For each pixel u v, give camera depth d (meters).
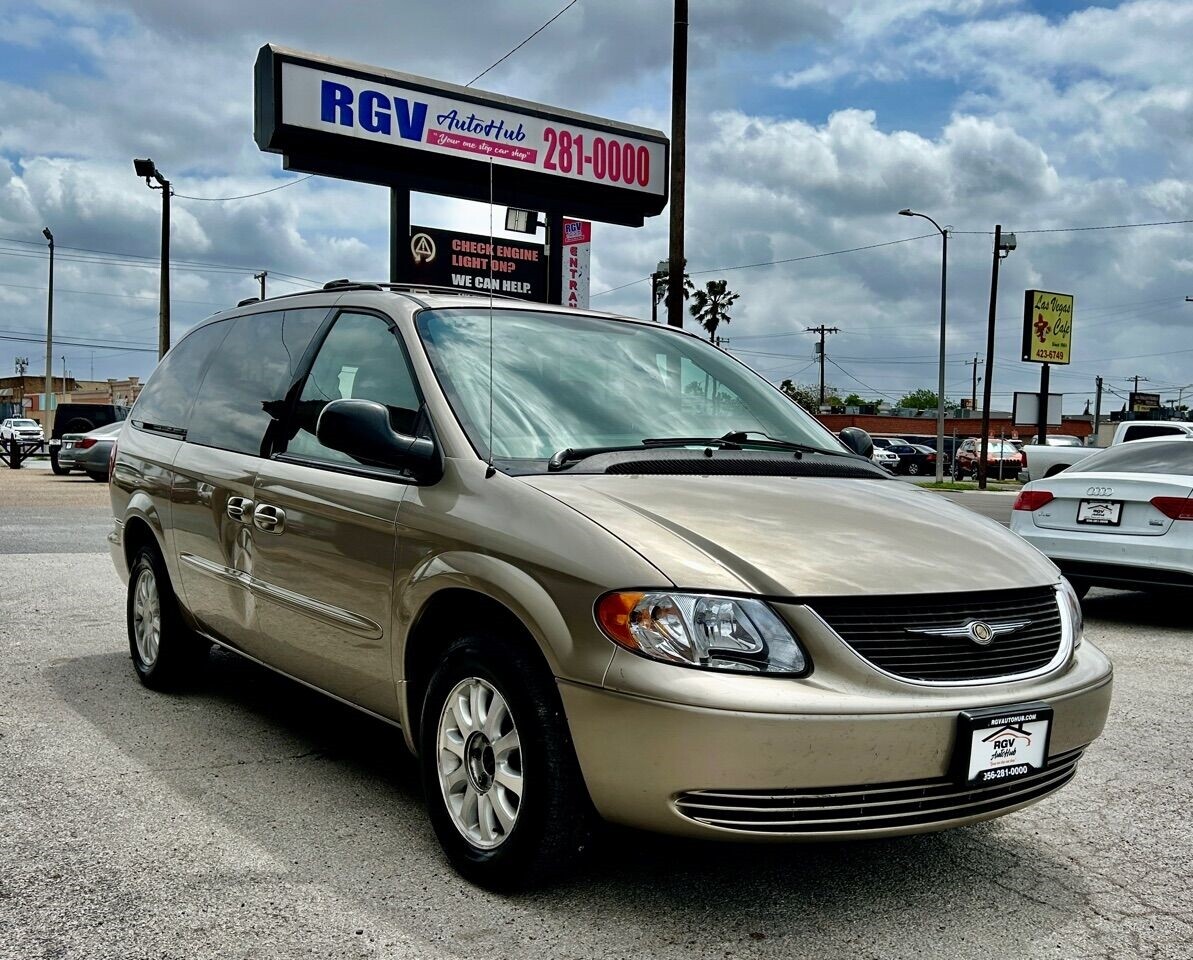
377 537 3.44
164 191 29.78
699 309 58.16
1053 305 47.81
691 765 2.59
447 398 3.47
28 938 2.70
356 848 3.32
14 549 10.38
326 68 15.06
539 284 18.25
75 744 4.33
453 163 16.39
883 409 104.06
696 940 2.79
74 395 88.56
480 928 2.81
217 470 4.49
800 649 2.70
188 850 3.29
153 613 5.19
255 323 4.87
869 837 2.71
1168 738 4.88
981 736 2.76
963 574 2.97
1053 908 3.07
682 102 16.25
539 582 2.87
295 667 4.05
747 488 3.33
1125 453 8.29
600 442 3.57
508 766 2.97
